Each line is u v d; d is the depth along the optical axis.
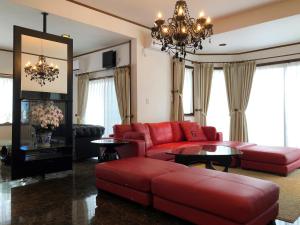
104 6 4.24
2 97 6.16
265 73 5.93
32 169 3.71
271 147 4.44
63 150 4.09
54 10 3.86
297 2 3.91
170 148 4.28
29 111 3.88
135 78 5.09
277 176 3.88
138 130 4.40
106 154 4.16
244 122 6.06
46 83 3.91
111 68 5.73
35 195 3.06
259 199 2.00
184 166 2.89
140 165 2.94
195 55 6.34
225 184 2.18
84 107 6.41
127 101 5.16
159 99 5.52
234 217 1.92
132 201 2.80
